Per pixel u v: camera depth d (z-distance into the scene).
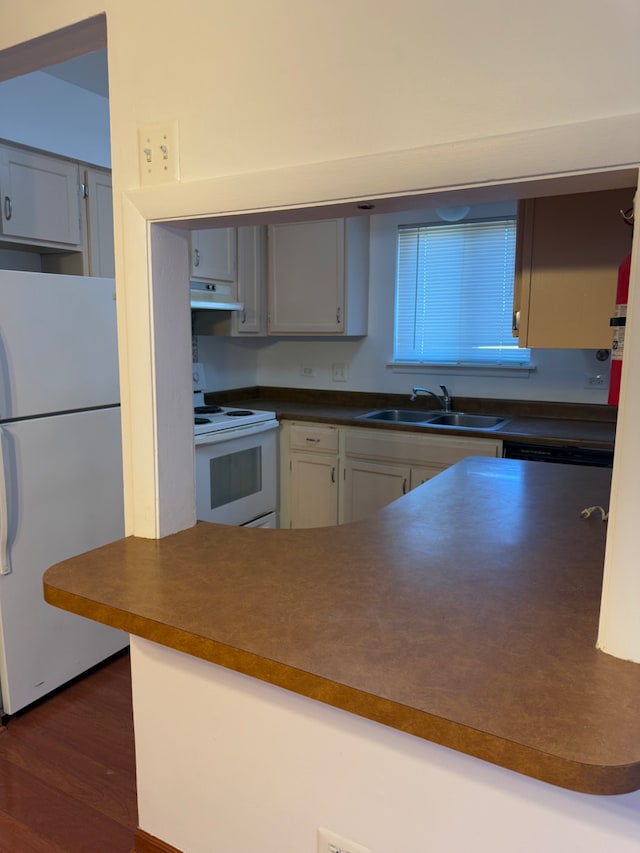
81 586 1.08
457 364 3.44
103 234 2.94
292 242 3.53
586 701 0.75
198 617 0.97
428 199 0.98
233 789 1.21
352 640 0.90
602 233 1.31
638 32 0.77
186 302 1.33
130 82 1.19
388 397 3.66
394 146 0.95
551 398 3.23
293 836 1.15
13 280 1.97
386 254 3.56
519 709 0.74
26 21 1.30
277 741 1.13
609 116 0.80
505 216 3.22
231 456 3.02
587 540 1.35
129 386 1.29
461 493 1.76
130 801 1.76
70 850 1.60
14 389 2.00
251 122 1.07
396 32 0.92
